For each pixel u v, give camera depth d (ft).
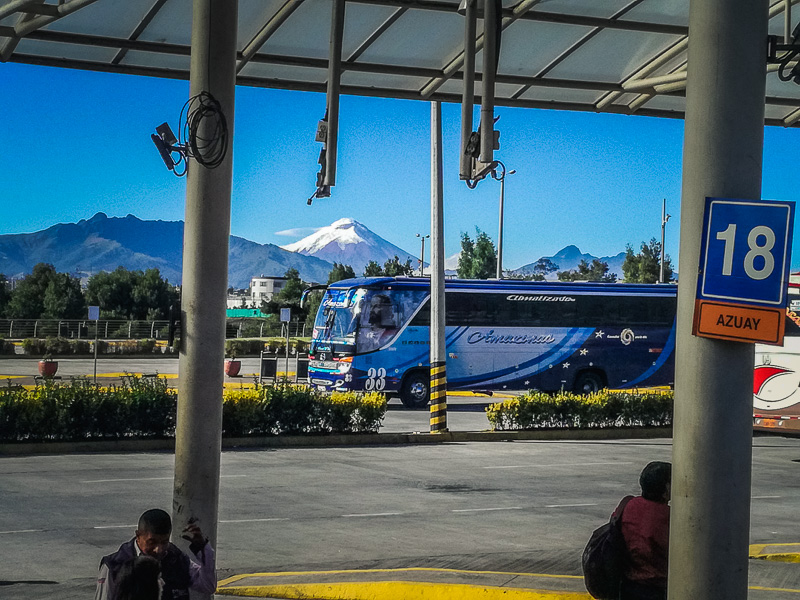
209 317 25.12
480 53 39.40
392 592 27.78
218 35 25.29
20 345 192.34
